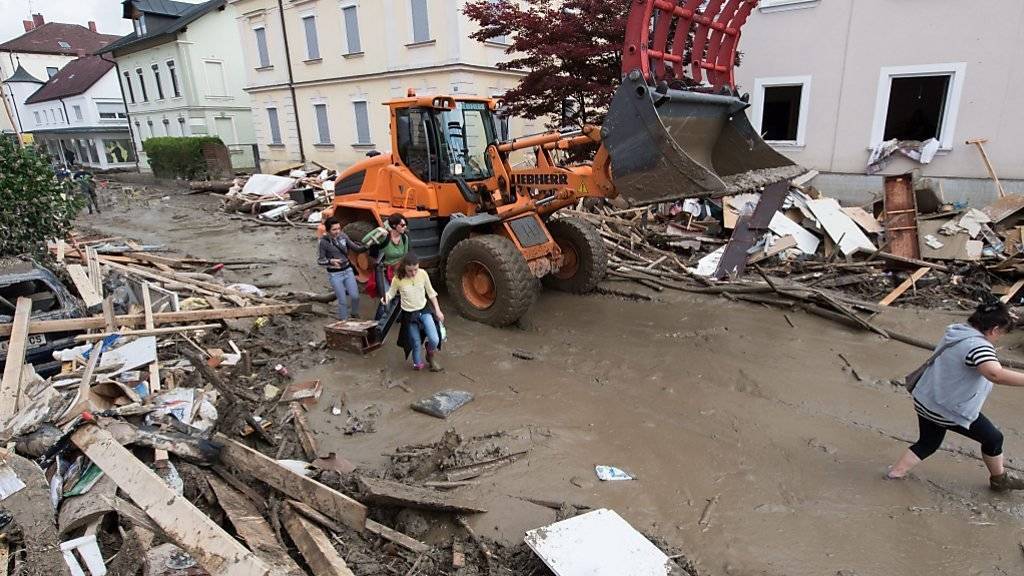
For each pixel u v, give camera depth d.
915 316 7.85
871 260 9.77
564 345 7.12
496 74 19.39
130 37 34.72
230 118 31.78
